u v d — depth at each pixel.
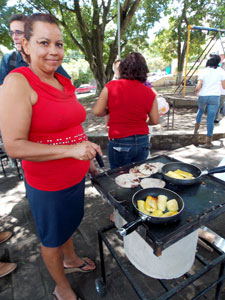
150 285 1.49
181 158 3.56
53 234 1.15
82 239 1.96
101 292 1.43
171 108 7.47
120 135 1.70
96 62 11.20
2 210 2.47
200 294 1.14
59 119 0.97
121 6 9.29
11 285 1.56
